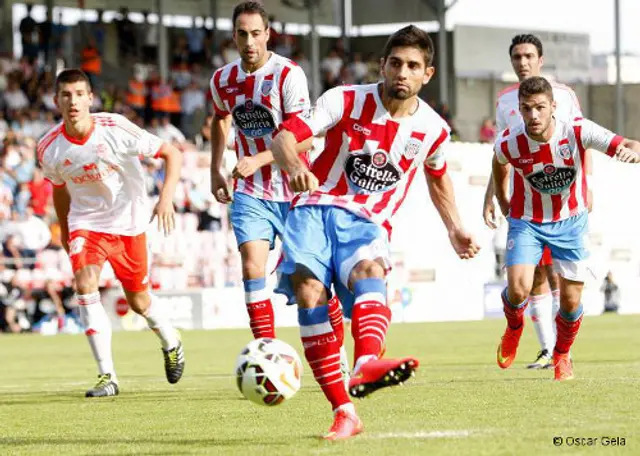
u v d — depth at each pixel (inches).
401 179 546.9
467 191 2471.7
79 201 862.5
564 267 831.1
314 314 519.5
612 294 2591.0
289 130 519.2
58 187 861.8
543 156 807.1
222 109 847.7
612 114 3004.4
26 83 2372.0
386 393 756.0
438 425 559.5
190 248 2177.7
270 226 826.2
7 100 2324.1
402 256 2417.6
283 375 514.3
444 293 2458.2
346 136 537.0
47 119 2316.7
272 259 2154.3
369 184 540.4
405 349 1395.2
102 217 860.6
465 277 2479.1
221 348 1515.7
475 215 2482.8
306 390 819.4
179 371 901.8
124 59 2650.1
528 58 946.1
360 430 527.5
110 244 860.0
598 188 2605.8
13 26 2581.2
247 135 843.4
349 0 2992.1
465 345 1473.9
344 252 524.1
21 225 2012.8
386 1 2955.2
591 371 936.9
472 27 2923.2
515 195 842.8
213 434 562.9
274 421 614.5
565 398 679.7
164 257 2151.8
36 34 2475.4
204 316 2159.2
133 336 1884.8
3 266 2001.7
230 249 2217.0
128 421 646.5
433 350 1369.3
